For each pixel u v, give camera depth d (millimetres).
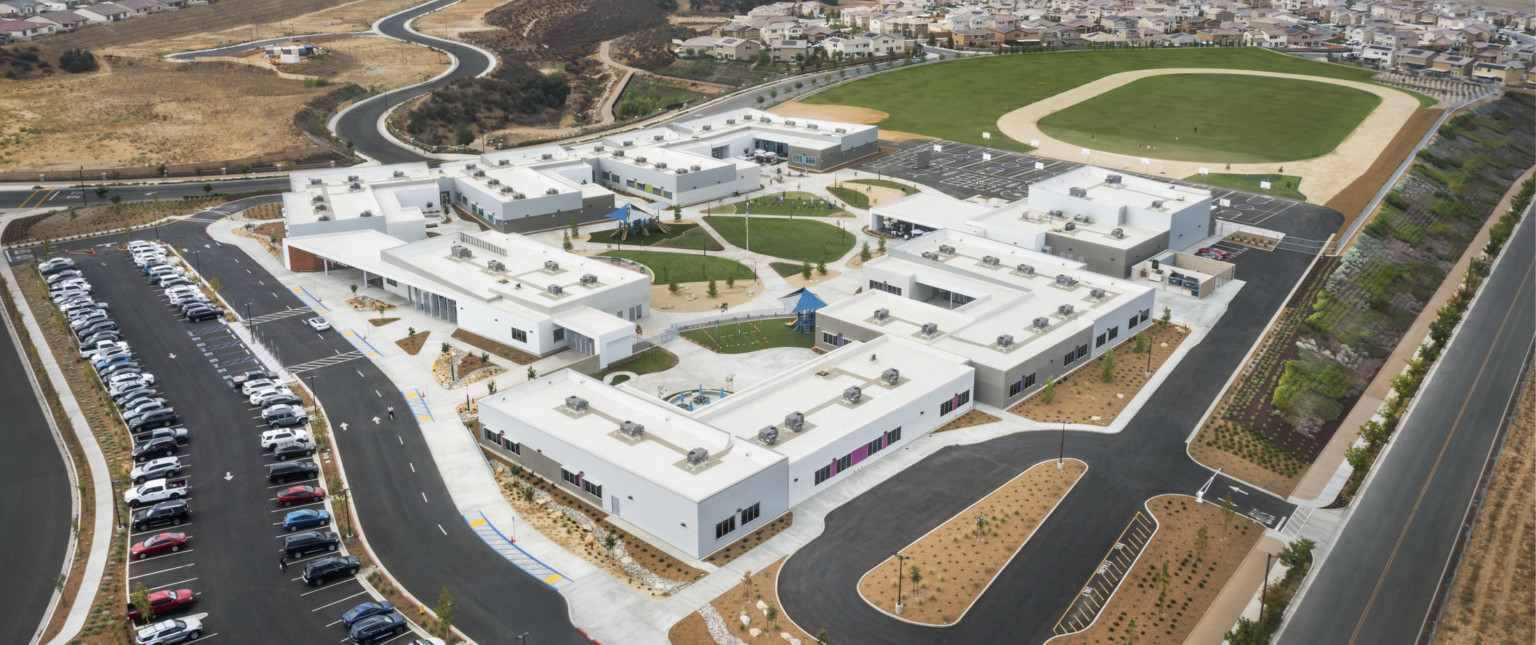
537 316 134375
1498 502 106125
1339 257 173125
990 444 113312
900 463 109562
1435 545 98125
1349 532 99688
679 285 160625
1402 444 117500
